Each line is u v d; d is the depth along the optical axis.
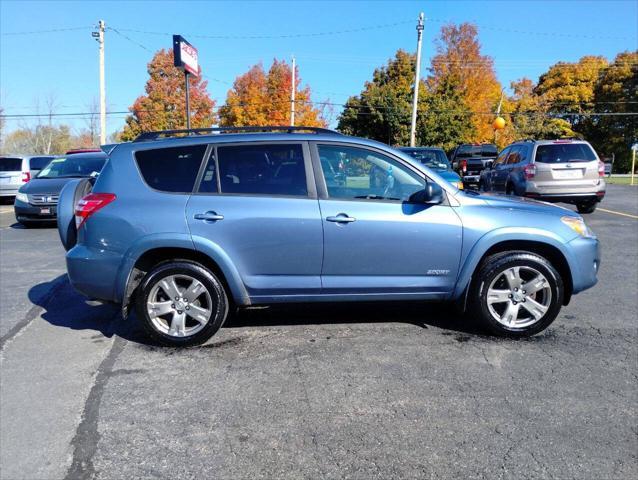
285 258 4.36
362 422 3.22
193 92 42.50
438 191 4.34
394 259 4.43
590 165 11.84
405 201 4.45
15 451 2.93
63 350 4.43
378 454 2.88
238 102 42.09
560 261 4.62
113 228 4.33
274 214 4.32
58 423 3.23
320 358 4.21
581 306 5.59
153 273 4.36
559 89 54.28
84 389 3.69
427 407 3.39
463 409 3.37
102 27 29.97
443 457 2.85
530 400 3.48
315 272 4.41
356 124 42.09
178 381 3.81
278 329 4.89
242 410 3.37
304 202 4.36
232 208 4.32
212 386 3.72
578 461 2.81
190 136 4.62
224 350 4.40
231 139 4.46
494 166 14.81
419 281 4.50
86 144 58.19
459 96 41.72
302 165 4.43
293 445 2.97
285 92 42.09
